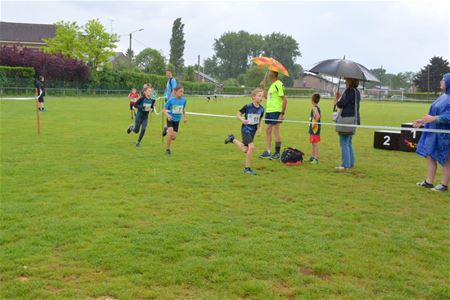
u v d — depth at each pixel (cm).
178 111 1069
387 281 419
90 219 557
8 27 7731
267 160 1050
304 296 384
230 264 438
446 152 769
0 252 451
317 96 1026
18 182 741
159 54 8312
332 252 480
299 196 716
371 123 2384
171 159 1011
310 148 1305
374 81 970
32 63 4728
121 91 5831
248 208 634
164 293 381
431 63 9994
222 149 1192
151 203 640
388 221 600
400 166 1036
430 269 449
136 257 448
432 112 779
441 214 641
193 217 581
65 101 3703
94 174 820
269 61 1070
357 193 752
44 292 376
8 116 1947
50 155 1005
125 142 1259
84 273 412
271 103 1065
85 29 5938
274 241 504
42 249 460
